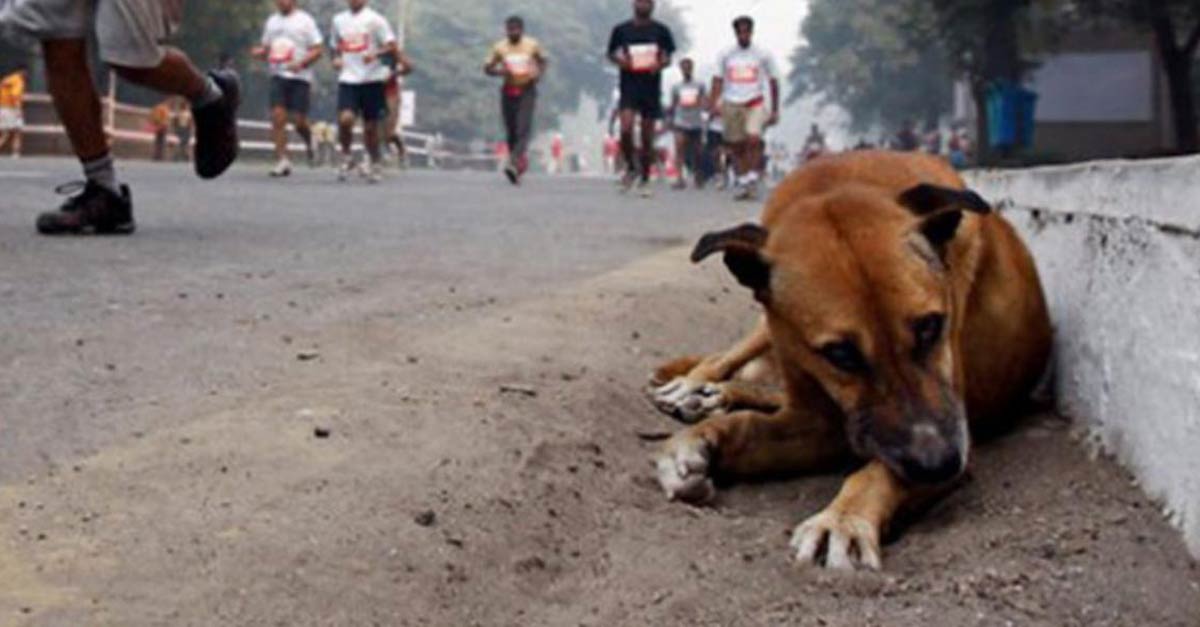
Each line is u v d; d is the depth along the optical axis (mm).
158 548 2367
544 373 3887
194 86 6695
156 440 2953
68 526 2441
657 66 15953
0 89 25859
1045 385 3803
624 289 5535
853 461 3309
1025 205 4191
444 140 76688
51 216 6805
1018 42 27719
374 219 9234
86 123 6699
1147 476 2887
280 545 2414
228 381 3543
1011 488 3082
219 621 2121
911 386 2807
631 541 2689
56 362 3691
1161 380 2818
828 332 2859
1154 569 2479
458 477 2854
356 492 2695
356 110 15789
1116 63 34625
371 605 2244
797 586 2469
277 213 9492
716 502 3113
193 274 5562
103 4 6246
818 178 3359
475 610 2295
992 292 3350
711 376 3896
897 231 2898
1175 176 2795
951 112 59000
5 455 2826
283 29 16047
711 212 11844
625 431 3516
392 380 3615
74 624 2066
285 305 4785
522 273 6004
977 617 2289
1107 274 3273
